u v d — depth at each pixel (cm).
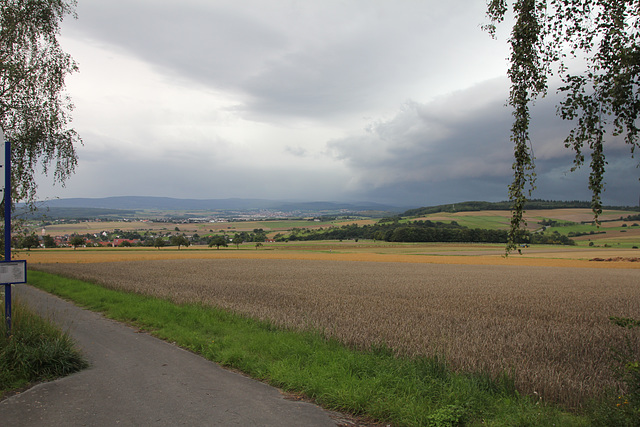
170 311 1222
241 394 575
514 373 632
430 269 4572
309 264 5094
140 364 722
